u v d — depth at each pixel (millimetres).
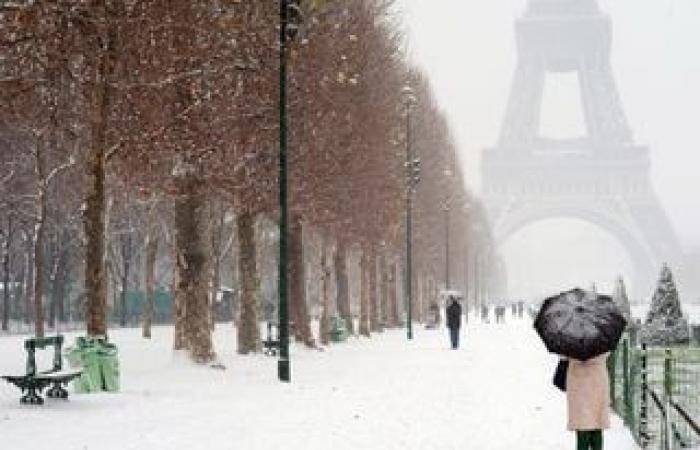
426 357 41000
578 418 14422
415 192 79688
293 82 36562
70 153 45969
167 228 70250
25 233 70500
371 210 53906
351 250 65125
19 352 40188
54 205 61781
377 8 50125
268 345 39094
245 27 30453
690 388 22281
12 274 79188
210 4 28469
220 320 90438
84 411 19875
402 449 16125
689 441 16625
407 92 62875
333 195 44000
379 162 52219
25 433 16938
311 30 36875
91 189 25016
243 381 27203
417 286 92312
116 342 48500
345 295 59500
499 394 25594
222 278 100188
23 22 21500
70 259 76312
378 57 49812
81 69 26328
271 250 83688
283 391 24812
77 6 22438
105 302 25234
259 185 36750
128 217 69438
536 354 44156
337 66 39812
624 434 18203
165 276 100500
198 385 25781
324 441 16781
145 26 26375
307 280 90375
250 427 18297
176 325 30469
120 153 29688
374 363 36406
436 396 24781
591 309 14234
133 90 28609
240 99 33125
